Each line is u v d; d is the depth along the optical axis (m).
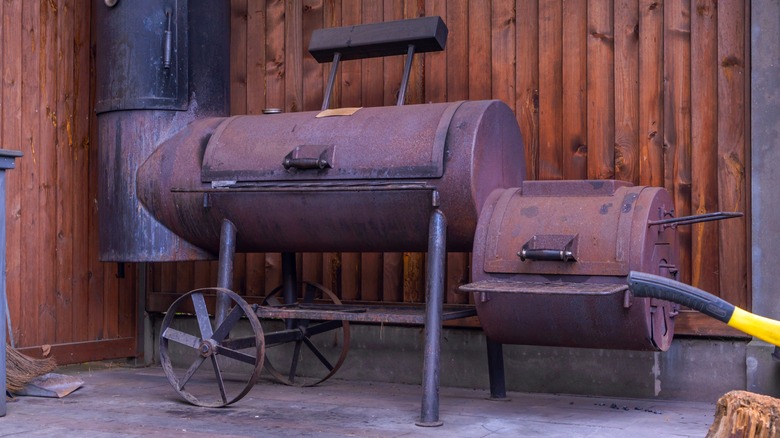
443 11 5.35
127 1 5.04
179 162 4.83
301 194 4.46
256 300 5.77
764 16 4.43
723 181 4.58
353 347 5.48
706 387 4.55
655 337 3.79
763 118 4.43
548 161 5.04
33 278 5.46
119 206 5.00
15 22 5.38
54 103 5.63
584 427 3.82
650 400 4.63
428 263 4.11
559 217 3.90
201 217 4.77
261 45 5.88
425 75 5.38
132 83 5.00
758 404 2.26
